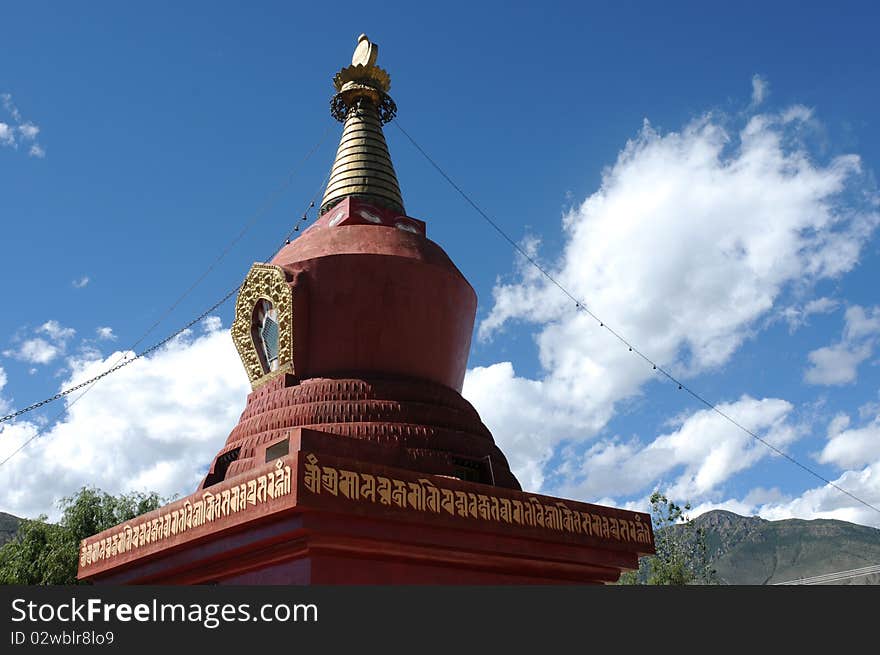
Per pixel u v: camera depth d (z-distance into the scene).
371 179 21.81
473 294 20.73
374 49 23.41
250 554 14.77
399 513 14.26
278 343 18.73
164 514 16.28
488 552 15.61
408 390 18.06
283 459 13.62
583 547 17.28
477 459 17.69
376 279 18.62
